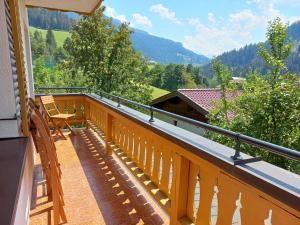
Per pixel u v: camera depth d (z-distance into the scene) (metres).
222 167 1.36
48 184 2.52
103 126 4.27
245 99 7.27
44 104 4.68
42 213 2.24
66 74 15.46
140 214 2.30
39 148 2.46
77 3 3.98
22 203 1.46
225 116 7.92
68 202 2.47
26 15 3.87
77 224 2.13
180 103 11.52
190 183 1.85
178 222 1.89
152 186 2.37
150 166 2.47
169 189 2.15
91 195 2.62
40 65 15.12
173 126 2.24
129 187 2.81
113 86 16.50
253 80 7.51
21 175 1.27
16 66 1.98
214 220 1.72
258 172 1.18
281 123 6.58
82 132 5.18
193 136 1.87
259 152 5.37
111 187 2.81
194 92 11.62
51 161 2.06
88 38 16.22
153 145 2.42
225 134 1.41
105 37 16.20
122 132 3.28
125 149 3.18
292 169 5.20
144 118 2.60
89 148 4.17
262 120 6.78
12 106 1.83
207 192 1.60
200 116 10.09
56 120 4.71
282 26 7.10
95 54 16.28
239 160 1.31
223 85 8.20
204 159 1.51
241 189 1.27
